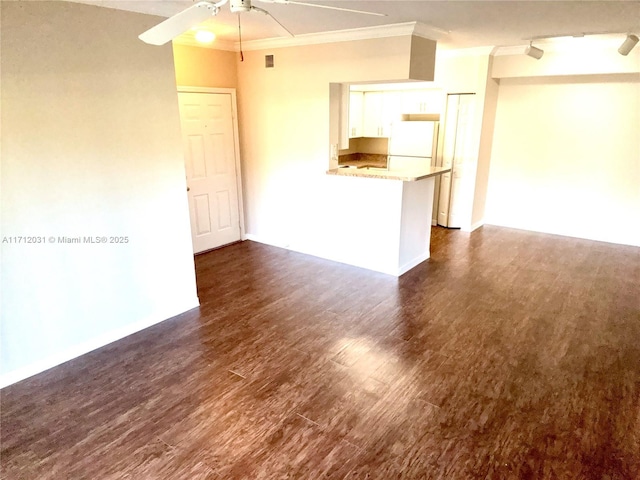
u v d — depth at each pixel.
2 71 2.40
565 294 4.00
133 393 2.62
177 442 2.22
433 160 6.23
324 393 2.61
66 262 2.87
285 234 5.40
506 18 3.47
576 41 4.71
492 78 5.64
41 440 2.24
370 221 4.54
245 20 3.63
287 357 3.00
